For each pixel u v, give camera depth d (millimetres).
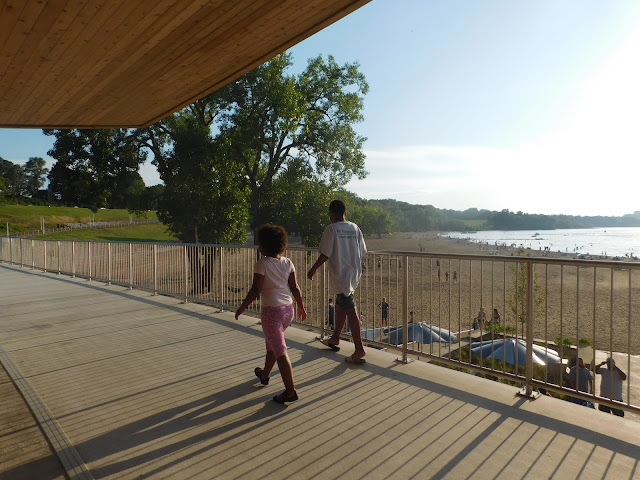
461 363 4336
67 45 5250
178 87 6867
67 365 4945
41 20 4598
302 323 6234
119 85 6664
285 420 3412
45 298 9938
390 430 3209
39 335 6422
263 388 4113
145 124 9055
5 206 93438
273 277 3736
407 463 2758
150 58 5762
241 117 24016
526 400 3727
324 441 3062
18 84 6410
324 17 4852
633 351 14922
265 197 27422
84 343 5902
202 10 4633
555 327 19672
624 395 8484
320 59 27531
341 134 27047
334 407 3643
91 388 4195
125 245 11461
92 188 24516
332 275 4719
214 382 4301
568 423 3277
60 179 24688
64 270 15062
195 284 8797
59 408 3729
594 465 2699
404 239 165500
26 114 7996
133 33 5051
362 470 2688
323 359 4953
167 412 3604
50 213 95188
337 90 27094
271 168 27547
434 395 3861
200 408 3672
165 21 4809
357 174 27859
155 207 25000
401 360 4852
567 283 36969
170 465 2787
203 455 2906
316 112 27688
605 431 3141
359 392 3959
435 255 4457
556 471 2639
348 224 4758
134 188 25953
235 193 24062
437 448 2938
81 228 82438
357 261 4766
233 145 24109
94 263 13164
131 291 10664
